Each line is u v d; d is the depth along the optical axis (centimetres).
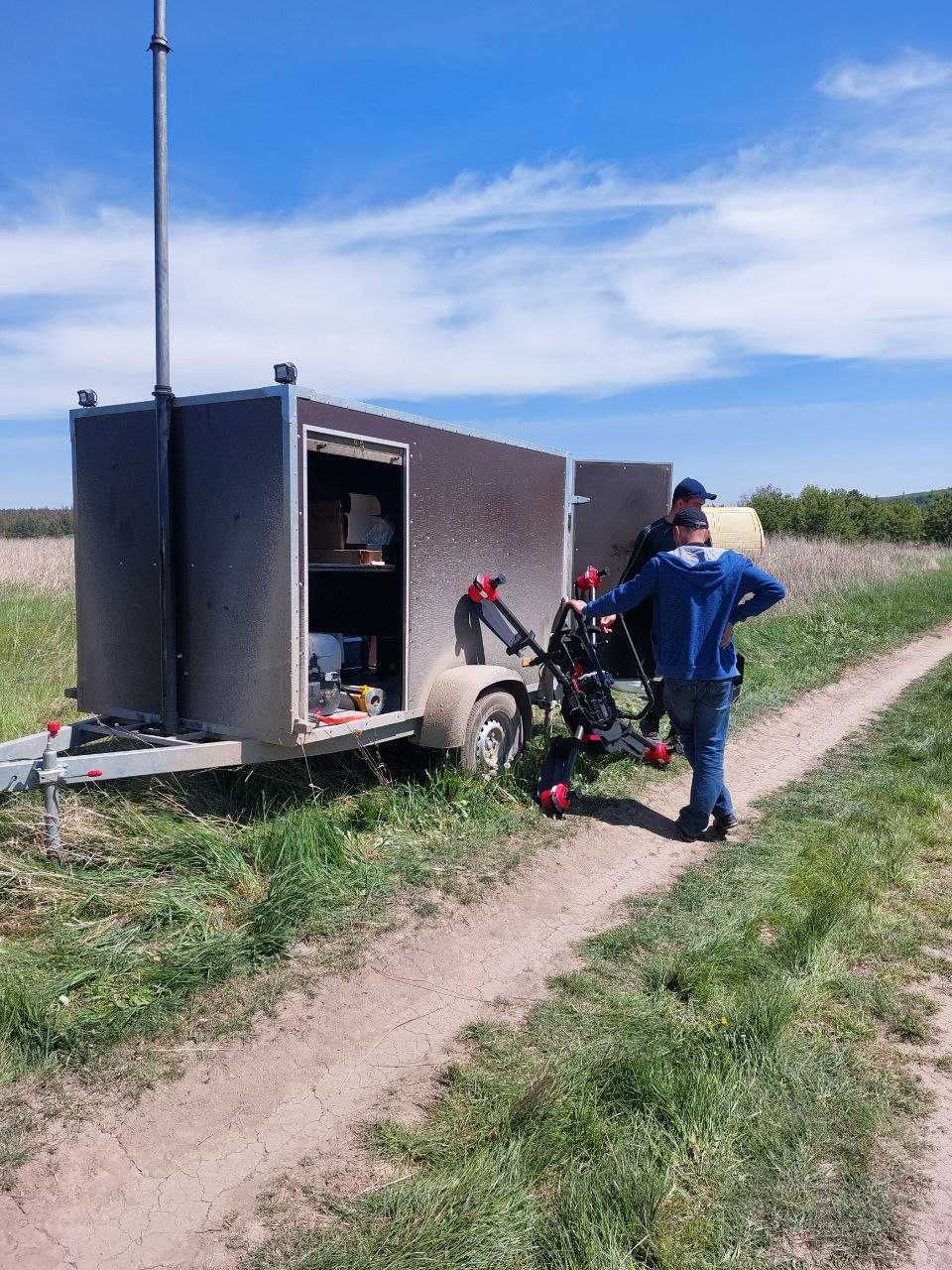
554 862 480
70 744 494
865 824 543
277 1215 241
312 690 468
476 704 562
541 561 666
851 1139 271
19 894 389
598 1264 220
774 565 1845
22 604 1025
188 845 432
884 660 1188
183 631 473
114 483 488
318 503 525
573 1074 293
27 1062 295
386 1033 326
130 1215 241
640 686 714
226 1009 332
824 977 359
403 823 507
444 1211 238
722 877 470
